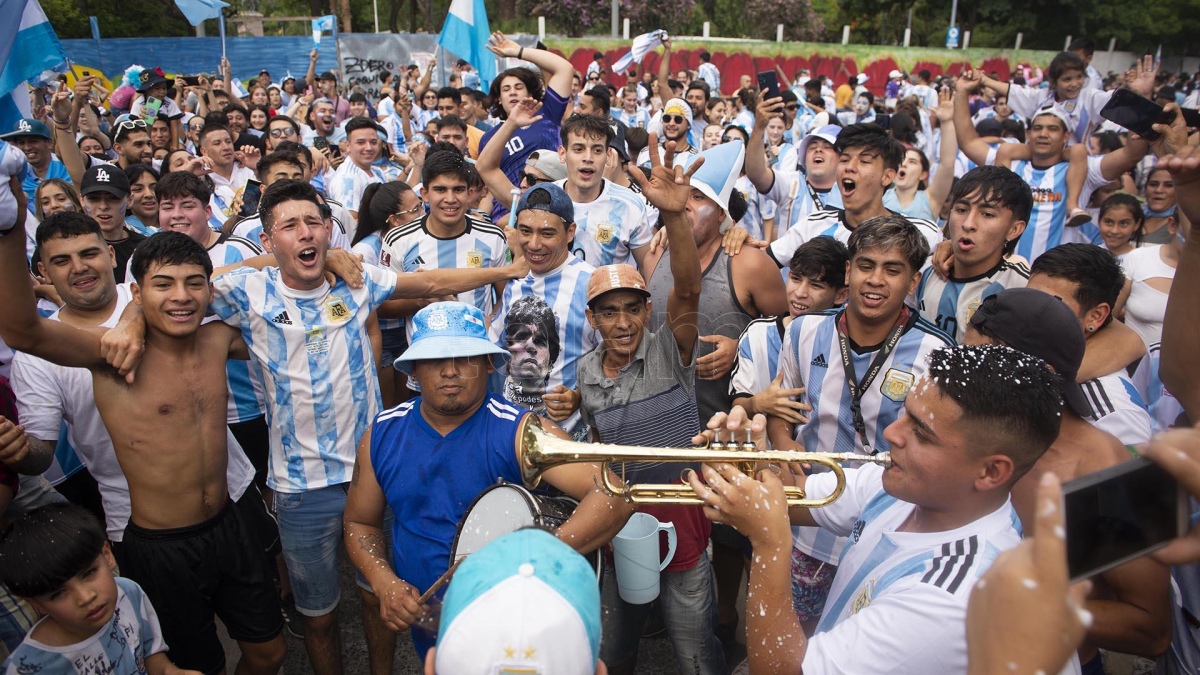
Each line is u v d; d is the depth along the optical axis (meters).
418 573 2.47
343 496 3.12
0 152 2.17
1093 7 36.47
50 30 4.59
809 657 1.63
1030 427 1.52
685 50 29.08
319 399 3.05
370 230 5.23
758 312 3.73
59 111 6.18
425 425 2.47
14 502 2.96
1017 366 1.57
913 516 1.80
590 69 16.42
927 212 5.68
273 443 3.11
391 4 30.25
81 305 3.16
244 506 3.32
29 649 2.24
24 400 2.96
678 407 2.77
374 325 3.46
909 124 7.95
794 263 3.35
